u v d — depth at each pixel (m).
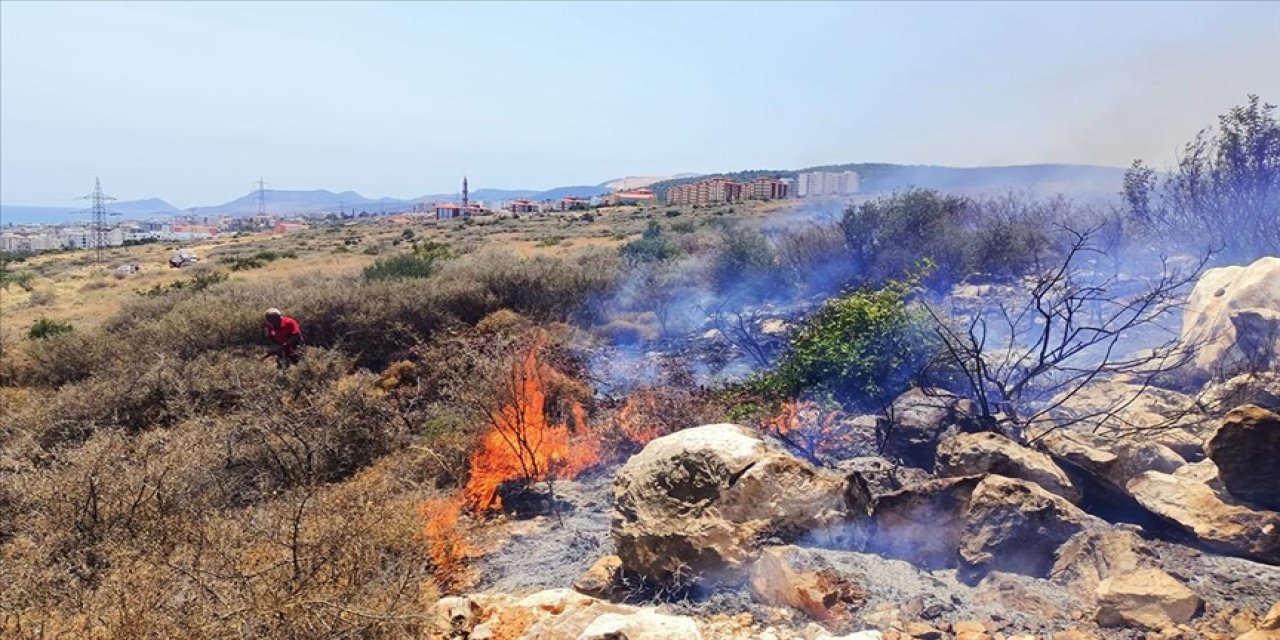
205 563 3.79
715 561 3.68
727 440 4.07
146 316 16.73
